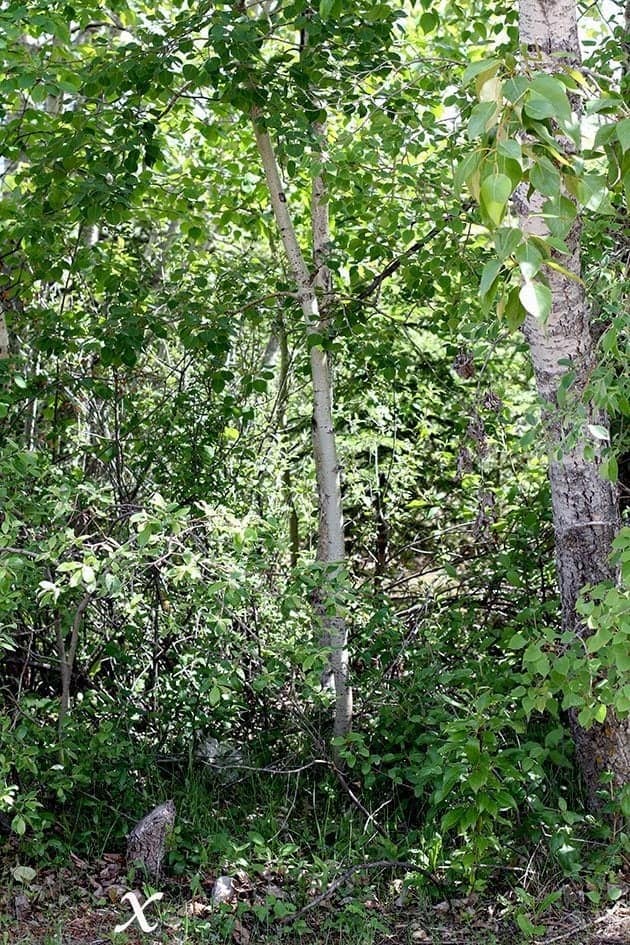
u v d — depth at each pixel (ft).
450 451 26.45
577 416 12.92
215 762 18.43
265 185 22.85
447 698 15.29
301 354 23.06
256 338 24.67
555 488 14.99
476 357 15.66
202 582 15.34
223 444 21.54
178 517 13.66
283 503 24.79
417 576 22.11
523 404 24.58
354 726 17.84
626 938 13.61
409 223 20.12
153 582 18.11
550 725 17.51
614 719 15.05
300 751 17.60
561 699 16.25
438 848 15.20
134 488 20.86
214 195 22.75
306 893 14.97
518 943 13.67
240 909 14.30
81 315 20.65
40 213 18.83
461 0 22.36
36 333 21.03
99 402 22.43
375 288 21.24
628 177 9.16
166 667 19.33
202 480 20.66
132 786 17.30
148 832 15.74
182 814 17.10
